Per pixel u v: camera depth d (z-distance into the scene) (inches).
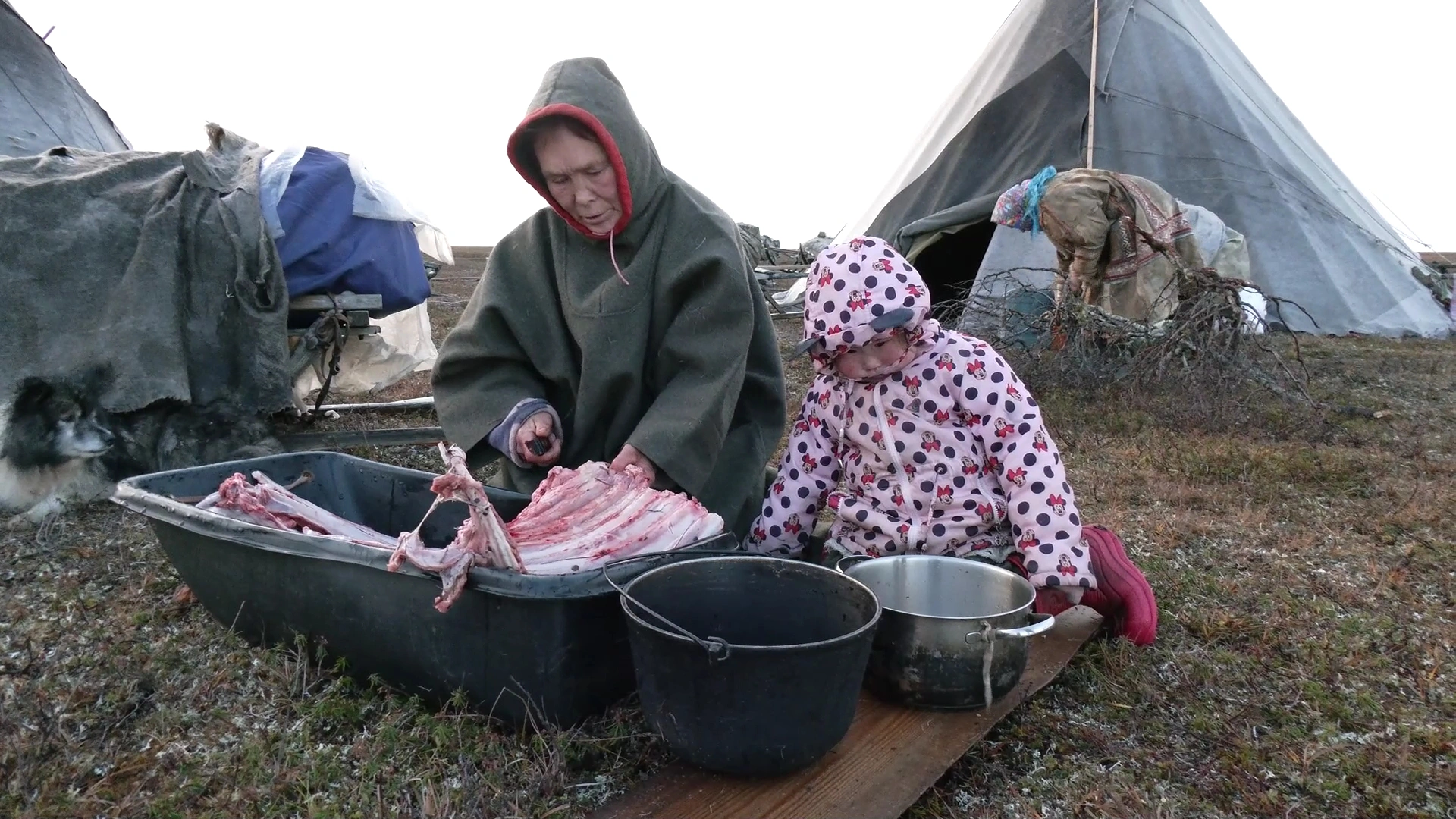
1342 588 110.9
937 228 355.6
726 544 86.2
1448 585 113.7
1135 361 225.8
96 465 138.5
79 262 140.7
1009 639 78.0
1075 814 70.6
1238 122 381.1
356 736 78.5
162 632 98.0
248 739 77.9
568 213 100.5
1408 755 76.4
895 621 78.2
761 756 66.7
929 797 72.8
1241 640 97.7
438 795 69.9
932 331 92.3
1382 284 376.5
